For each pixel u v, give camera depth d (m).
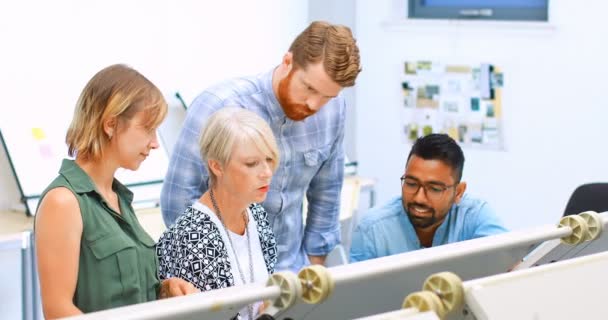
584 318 1.03
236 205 1.78
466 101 4.32
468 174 4.39
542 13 4.14
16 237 2.85
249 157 1.73
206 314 1.04
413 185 1.95
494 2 4.27
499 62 4.18
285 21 4.27
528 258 1.31
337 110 2.24
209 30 3.95
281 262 2.25
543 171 4.13
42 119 3.28
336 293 1.15
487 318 0.99
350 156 4.71
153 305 1.01
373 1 4.54
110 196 1.67
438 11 4.45
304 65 1.97
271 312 1.07
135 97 1.57
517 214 4.27
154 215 3.22
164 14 3.77
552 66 4.02
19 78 3.29
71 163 1.60
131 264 1.62
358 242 2.06
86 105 1.57
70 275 1.54
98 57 3.56
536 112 4.10
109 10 3.58
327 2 4.43
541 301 1.02
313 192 2.36
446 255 1.18
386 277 1.18
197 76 3.91
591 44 3.88
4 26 3.26
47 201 1.55
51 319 1.54
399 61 4.50
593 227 1.28
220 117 1.76
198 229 1.75
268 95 2.08
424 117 4.48
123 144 1.59
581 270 1.10
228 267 1.75
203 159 1.79
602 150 3.92
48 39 3.38
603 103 3.88
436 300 0.99
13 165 3.13
